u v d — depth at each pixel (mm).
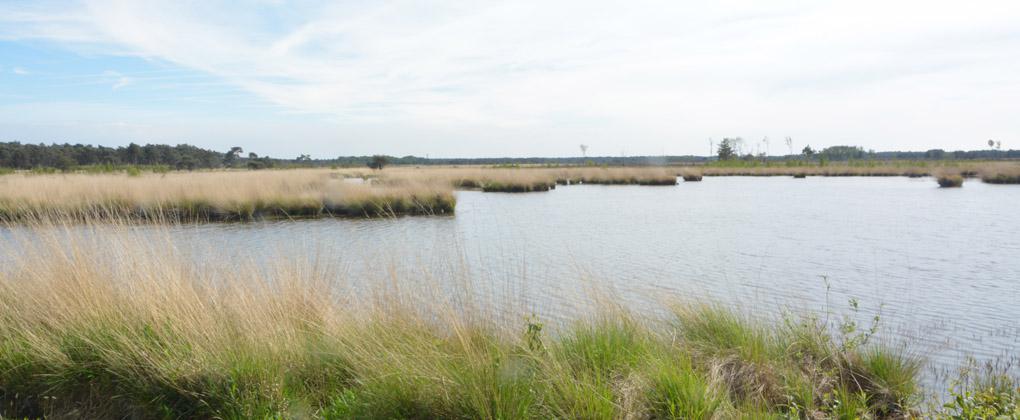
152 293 4445
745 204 27000
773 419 3391
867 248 14406
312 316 4852
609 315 4996
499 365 3559
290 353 4055
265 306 4645
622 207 25797
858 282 10516
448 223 19500
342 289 6086
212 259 6391
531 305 7180
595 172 47938
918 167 62156
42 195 17031
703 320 5121
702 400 3412
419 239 15289
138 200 19438
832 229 18000
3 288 4777
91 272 4758
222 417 3479
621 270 11516
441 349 4082
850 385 4352
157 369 3717
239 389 3613
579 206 26359
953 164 68438
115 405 3688
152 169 49844
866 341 4984
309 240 14453
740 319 5180
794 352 4660
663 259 12805
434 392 3428
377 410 3428
